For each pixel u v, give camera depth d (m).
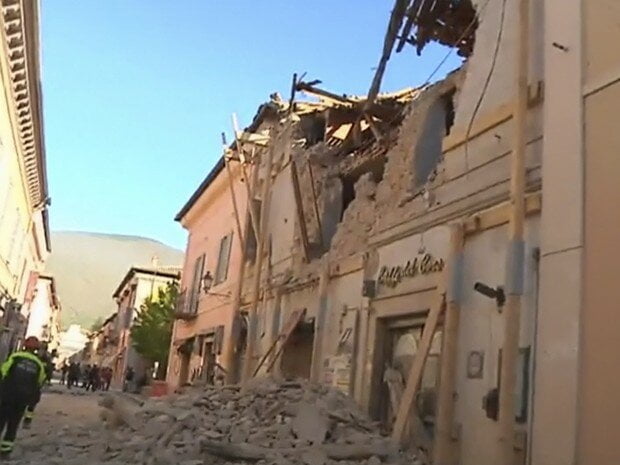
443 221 8.99
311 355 13.43
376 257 10.83
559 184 6.46
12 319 27.53
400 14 10.93
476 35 9.44
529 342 6.74
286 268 15.63
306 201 15.41
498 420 6.84
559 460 5.75
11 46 14.33
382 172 13.08
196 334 22.78
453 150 9.26
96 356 75.50
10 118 17.27
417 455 7.93
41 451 8.83
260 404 9.66
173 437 8.34
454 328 7.96
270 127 18.31
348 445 7.76
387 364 10.07
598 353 5.63
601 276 5.77
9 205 21.00
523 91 7.17
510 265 6.77
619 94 5.99
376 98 13.40
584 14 6.59
